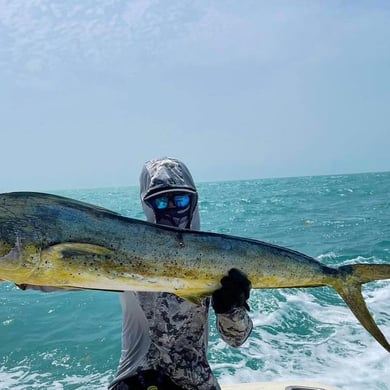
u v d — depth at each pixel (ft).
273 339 12.91
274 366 11.16
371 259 25.11
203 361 5.02
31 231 3.83
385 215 47.50
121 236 4.10
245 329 4.65
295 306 15.62
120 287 4.14
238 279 4.35
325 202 70.90
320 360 11.41
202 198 97.40
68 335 14.15
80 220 4.00
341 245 29.89
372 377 10.35
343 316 14.56
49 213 3.93
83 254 3.95
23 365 12.14
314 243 31.48
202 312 4.97
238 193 117.19
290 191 112.27
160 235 4.24
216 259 4.37
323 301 16.25
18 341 13.75
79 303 17.65
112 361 12.16
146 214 5.20
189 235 4.35
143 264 4.15
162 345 4.91
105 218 4.10
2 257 3.78
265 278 4.56
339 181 169.27
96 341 13.56
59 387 10.77
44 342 13.64
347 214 50.52
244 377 10.68
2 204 3.87
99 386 10.77
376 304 15.75
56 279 3.94
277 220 47.19
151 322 4.92
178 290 4.33
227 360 11.56
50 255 3.87
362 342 12.39
